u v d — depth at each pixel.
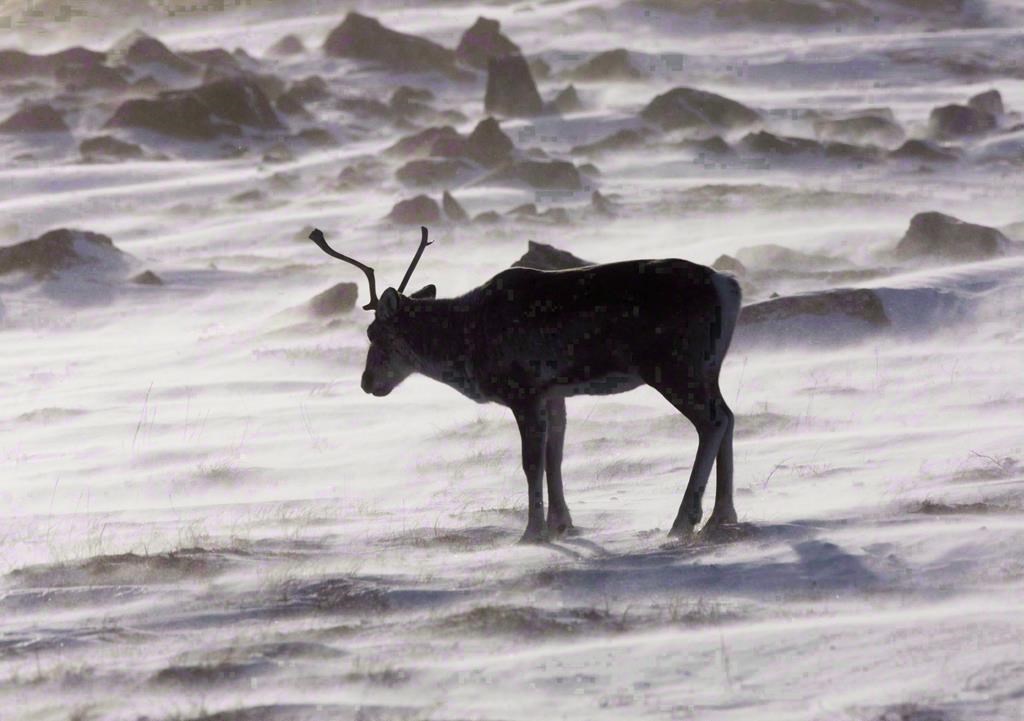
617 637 27.48
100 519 59.88
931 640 25.08
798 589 30.81
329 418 97.69
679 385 40.16
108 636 30.56
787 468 57.69
